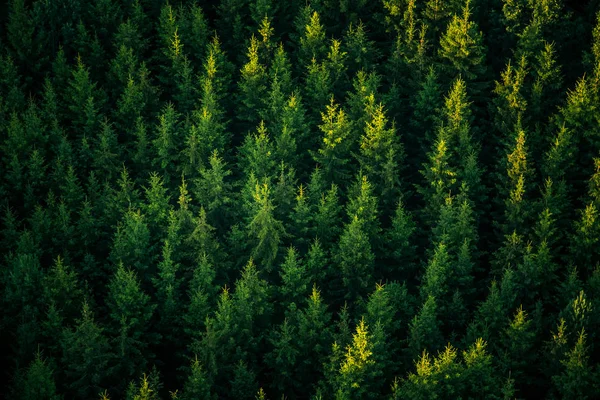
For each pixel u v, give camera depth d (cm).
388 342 10400
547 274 11038
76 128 12975
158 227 11300
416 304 10900
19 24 13838
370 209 11256
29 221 11200
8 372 10269
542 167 12275
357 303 10788
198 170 11994
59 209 11244
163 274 10469
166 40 13988
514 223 11600
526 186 11994
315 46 13962
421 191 12000
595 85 12750
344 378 9512
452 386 9575
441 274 10712
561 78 13162
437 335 10138
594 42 13938
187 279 11244
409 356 10231
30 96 12850
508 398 9450
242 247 11131
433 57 13538
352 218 11362
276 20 15175
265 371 10606
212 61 13288
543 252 10912
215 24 14875
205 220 10888
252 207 11219
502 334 10225
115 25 14525
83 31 13988
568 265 11300
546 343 10281
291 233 11525
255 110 13250
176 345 10525
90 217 11094
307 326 10119
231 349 10056
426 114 12938
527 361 10144
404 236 11231
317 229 11381
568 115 12556
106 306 10912
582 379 9700
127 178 12406
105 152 12012
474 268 11556
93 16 14512
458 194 11862
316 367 10156
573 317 10231
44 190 12056
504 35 14138
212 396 9656
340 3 14462
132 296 10044
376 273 11394
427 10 14075
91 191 11706
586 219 11281
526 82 13388
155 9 15100
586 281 11088
